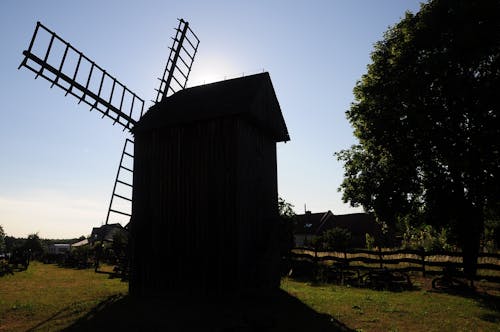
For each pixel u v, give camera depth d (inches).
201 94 685.9
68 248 3105.3
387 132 879.7
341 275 753.6
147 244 599.8
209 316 417.1
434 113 815.7
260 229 617.3
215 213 552.4
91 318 413.4
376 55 965.2
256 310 447.2
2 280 863.1
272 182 706.2
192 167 585.9
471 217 842.2
